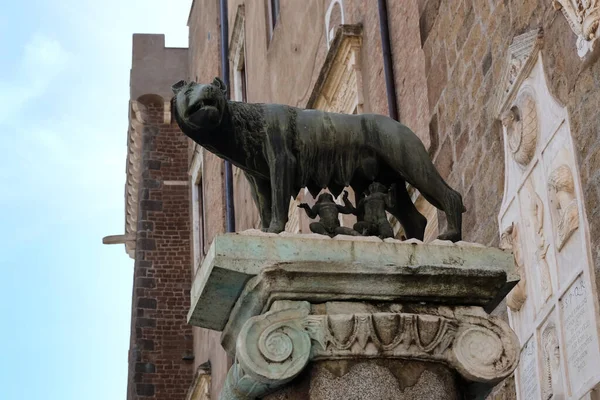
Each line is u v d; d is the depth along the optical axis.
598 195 10.45
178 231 37.66
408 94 17.33
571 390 10.65
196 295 7.25
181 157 38.81
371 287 6.94
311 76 23.25
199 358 34.38
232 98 31.89
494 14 13.54
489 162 13.41
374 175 7.89
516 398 11.97
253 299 6.97
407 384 6.78
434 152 15.52
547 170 11.61
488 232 13.30
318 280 6.87
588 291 10.41
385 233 7.56
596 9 10.66
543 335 11.39
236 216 30.05
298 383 6.82
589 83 10.80
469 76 14.34
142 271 36.97
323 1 22.70
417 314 6.89
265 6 27.89
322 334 6.77
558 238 11.20
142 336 35.91
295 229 23.14
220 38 33.44
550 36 11.80
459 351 6.89
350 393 6.70
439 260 7.03
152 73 39.59
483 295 7.09
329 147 7.79
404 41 17.72
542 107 11.86
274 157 7.67
